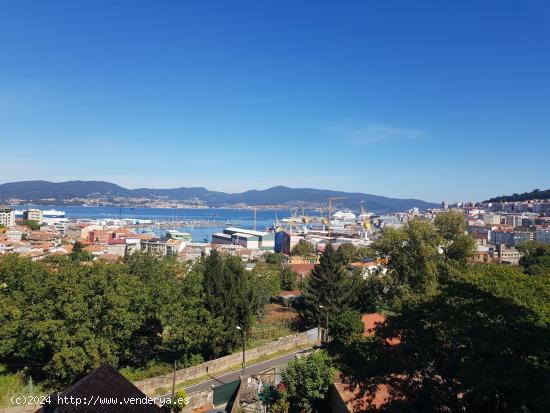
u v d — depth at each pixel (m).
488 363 24.28
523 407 23.02
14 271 57.25
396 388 30.61
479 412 26.78
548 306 31.61
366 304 80.12
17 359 47.09
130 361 51.50
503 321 27.25
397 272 85.25
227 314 55.94
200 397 41.47
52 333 43.00
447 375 28.69
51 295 47.84
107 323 45.69
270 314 80.88
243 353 49.12
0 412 35.22
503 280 38.06
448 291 32.88
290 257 185.38
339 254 88.00
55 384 42.88
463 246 87.62
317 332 64.25
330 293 70.31
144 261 68.50
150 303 49.62
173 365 51.28
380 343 33.50
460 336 27.14
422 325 31.31
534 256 143.75
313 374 40.47
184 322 51.31
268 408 39.78
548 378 22.14
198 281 58.50
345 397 37.22
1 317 46.72
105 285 47.78
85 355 42.25
